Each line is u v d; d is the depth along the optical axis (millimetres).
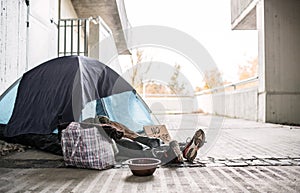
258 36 8602
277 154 3248
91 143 2592
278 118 8000
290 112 8039
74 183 2162
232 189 1995
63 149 2693
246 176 2334
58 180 2242
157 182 2180
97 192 1947
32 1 5180
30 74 3943
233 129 6094
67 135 2676
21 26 4766
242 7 10156
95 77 3668
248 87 9852
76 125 2682
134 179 2266
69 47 6961
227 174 2402
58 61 3779
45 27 5816
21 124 3646
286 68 8086
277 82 8070
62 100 3395
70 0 8320
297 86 8070
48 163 2834
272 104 8016
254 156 3131
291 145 3904
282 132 5531
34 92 3756
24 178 2301
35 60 5324
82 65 3592
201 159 2986
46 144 3316
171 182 2176
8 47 4352
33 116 3617
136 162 2482
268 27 8141
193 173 2445
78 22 6762
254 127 6578
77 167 2658
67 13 7957
